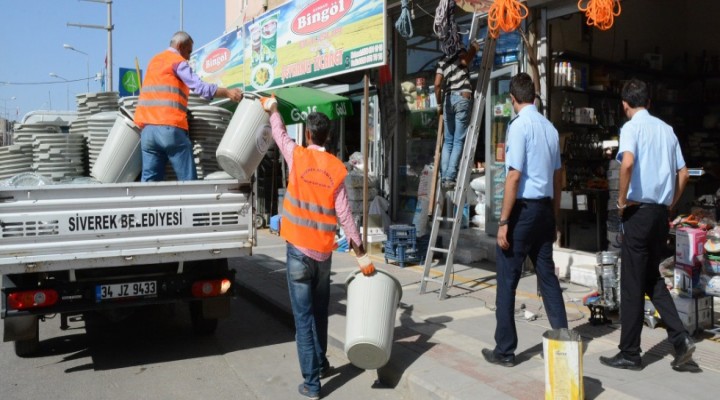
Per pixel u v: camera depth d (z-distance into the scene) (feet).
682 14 33.22
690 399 12.79
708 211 22.59
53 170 21.86
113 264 16.65
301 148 15.29
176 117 18.98
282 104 29.78
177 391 15.87
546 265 15.06
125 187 16.57
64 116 35.04
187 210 17.21
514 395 13.28
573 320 19.06
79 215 16.20
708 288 16.87
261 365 17.90
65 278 17.04
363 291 15.02
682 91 32.71
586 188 27.20
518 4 20.02
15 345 18.51
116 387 16.17
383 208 35.04
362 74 36.22
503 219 14.66
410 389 14.78
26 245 15.76
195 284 18.12
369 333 14.69
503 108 29.25
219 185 17.52
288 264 14.97
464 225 32.32
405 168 36.14
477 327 18.88
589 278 23.54
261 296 24.81
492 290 23.89
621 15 30.32
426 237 29.96
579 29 28.27
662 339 16.88
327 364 16.51
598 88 28.53
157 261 17.06
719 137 30.86
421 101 34.40
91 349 19.58
